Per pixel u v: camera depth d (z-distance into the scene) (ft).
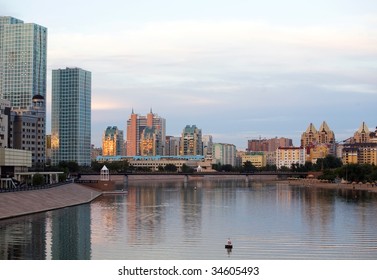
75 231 491.31
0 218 563.89
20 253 386.52
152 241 440.04
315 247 412.98
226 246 406.00
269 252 393.09
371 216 620.49
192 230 502.79
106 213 651.66
